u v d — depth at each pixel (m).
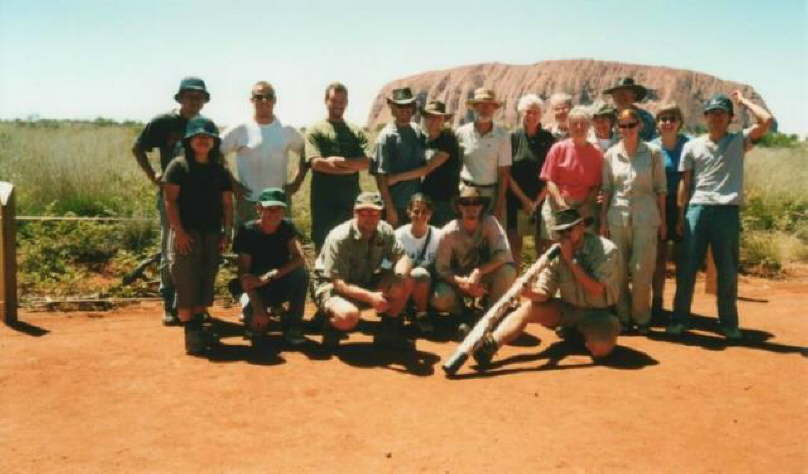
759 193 12.19
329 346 5.82
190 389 4.77
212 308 7.27
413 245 6.27
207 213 5.57
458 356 5.16
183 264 5.48
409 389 4.83
